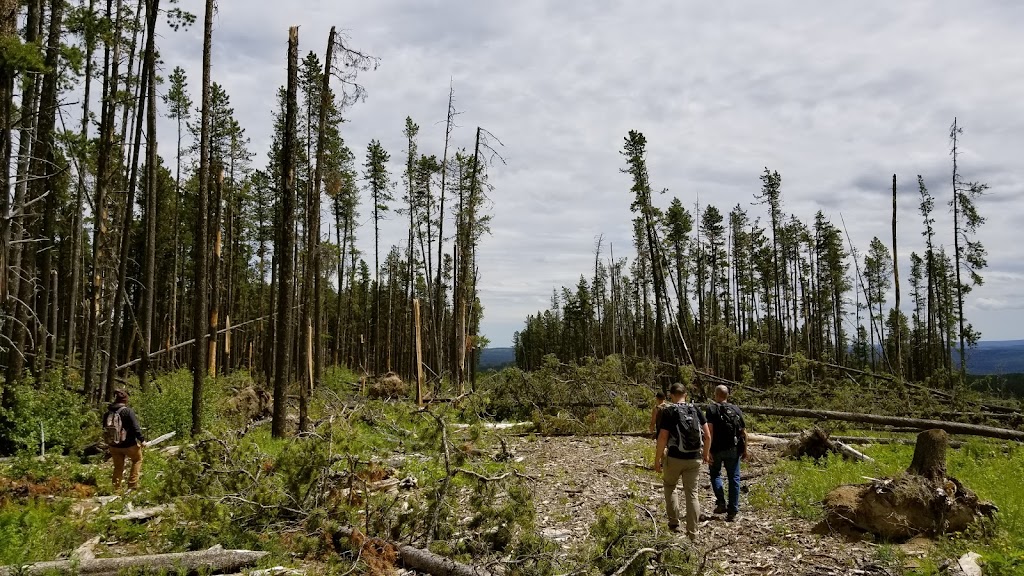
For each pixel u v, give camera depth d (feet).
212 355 68.95
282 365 45.21
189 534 22.89
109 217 56.85
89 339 50.21
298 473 25.04
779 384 69.26
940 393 58.34
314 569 20.45
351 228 127.03
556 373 64.13
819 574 19.75
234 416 54.34
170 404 46.47
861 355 180.65
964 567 18.54
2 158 36.50
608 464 40.22
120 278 49.78
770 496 29.94
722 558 21.75
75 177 51.83
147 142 51.37
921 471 24.77
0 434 36.78
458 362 88.43
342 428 27.32
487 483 23.44
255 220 121.90
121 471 31.14
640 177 100.17
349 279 131.44
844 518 23.61
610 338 213.87
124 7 52.54
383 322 181.37
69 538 22.21
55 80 45.09
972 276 104.78
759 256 154.51
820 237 151.33
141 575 19.16
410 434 37.52
